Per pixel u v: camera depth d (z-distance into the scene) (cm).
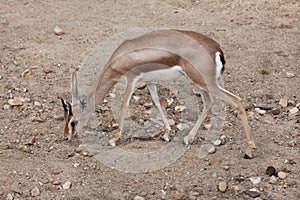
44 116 1532
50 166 1328
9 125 1489
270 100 1608
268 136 1439
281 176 1287
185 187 1258
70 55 1853
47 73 1747
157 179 1285
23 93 1639
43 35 1992
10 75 1734
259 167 1318
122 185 1266
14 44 1927
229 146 1401
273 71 1764
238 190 1243
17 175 1295
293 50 1892
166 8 2214
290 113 1543
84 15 2145
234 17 2142
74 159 1356
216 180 1280
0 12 2161
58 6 2220
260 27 2062
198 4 2258
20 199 1226
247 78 1722
